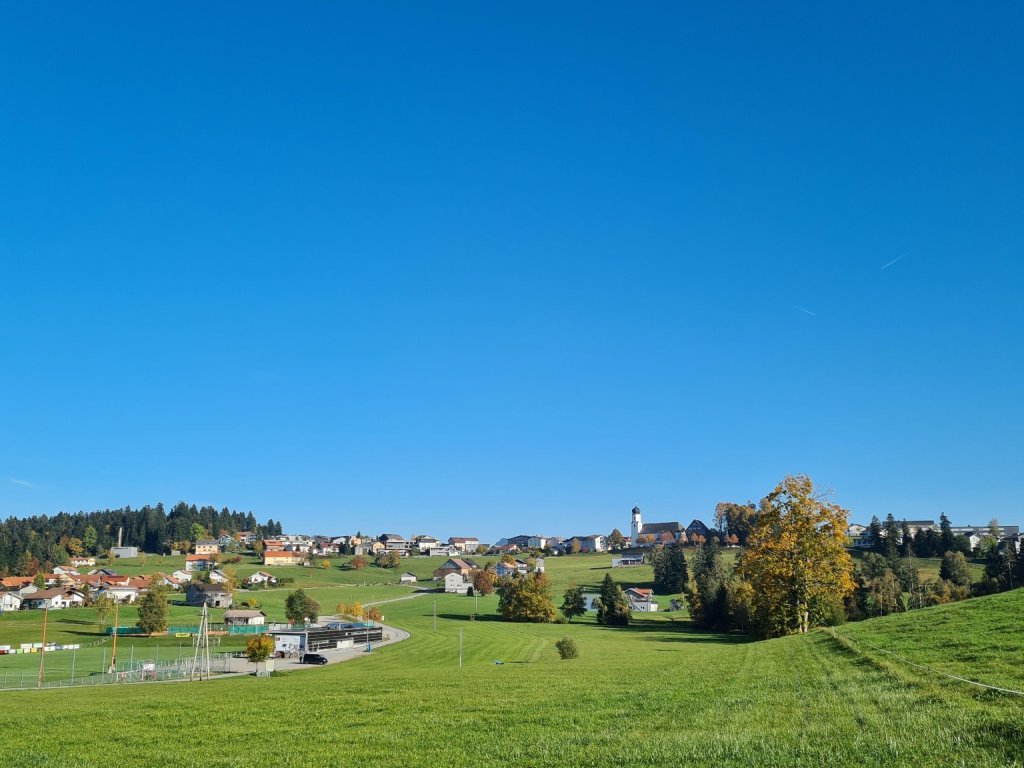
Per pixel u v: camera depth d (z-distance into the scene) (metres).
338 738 29.02
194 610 195.12
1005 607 49.06
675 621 170.25
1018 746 18.28
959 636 40.22
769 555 74.62
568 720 29.14
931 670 30.80
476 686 43.31
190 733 32.31
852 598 127.25
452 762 23.17
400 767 23.05
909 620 52.78
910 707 24.14
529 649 112.38
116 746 30.38
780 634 73.69
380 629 139.75
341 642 128.25
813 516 73.44
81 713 39.91
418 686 45.00
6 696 58.53
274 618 184.12
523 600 175.38
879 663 35.12
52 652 125.06
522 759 22.59
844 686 30.17
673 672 44.50
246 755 26.77
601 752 22.39
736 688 33.69
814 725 22.95
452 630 152.62
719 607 145.25
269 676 83.12
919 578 177.62
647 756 21.17
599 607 166.88
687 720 26.56
